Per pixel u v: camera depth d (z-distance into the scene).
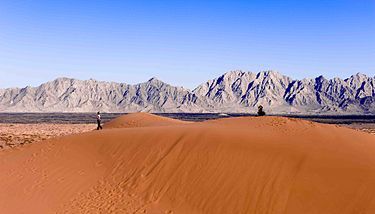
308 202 12.16
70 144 21.67
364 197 11.88
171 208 13.66
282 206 12.28
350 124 121.38
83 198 15.42
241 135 16.53
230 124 21.03
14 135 57.31
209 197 13.56
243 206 12.75
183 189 14.38
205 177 14.47
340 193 12.15
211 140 16.36
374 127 96.62
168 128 20.08
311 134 16.70
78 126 88.44
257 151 14.80
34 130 71.50
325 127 18.30
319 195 12.26
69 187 16.64
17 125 96.06
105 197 15.18
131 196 14.90
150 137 18.81
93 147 20.38
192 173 14.94
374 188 12.05
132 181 15.88
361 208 11.61
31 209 15.08
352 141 15.88
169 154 16.48
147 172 16.08
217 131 17.50
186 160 15.70
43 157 20.69
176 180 14.92
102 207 14.43
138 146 18.36
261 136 16.39
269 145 15.11
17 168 19.80
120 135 20.69
